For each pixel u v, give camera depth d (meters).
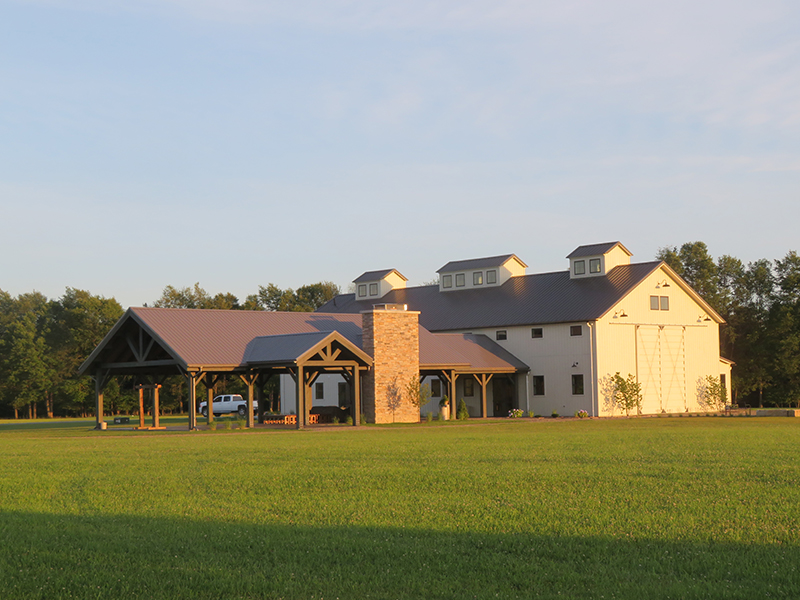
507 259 57.91
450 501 12.52
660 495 12.98
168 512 11.84
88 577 8.13
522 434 29.98
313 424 41.09
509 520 10.94
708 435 28.52
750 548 9.15
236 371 40.12
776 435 28.41
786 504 12.04
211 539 9.86
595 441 25.44
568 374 49.66
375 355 42.12
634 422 41.00
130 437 32.19
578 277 54.00
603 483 14.47
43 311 95.44
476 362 48.75
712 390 53.56
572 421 42.59
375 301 63.78
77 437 32.94
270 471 16.83
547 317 50.84
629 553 8.98
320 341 38.62
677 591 7.41
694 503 12.16
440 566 8.46
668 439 26.30
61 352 83.88
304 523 10.88
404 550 9.18
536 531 10.19
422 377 47.22
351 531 10.28
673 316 52.56
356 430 35.16
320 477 15.64
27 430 42.41
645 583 7.76
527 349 51.50
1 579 8.09
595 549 9.16
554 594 7.42
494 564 8.53
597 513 11.40
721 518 10.97
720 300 74.88
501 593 7.47
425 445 24.12
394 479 15.23
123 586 7.80
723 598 7.25
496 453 20.84
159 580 8.01
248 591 7.60
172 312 41.81
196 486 14.57
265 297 100.31
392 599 7.32
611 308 48.97
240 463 18.75
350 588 7.67
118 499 13.14
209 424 38.91
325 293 101.94
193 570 8.38
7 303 104.06
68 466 18.47
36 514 11.80
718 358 54.62
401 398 42.91
